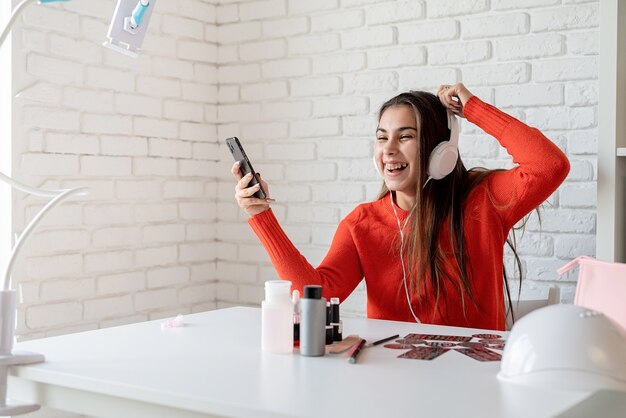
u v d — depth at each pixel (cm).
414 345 156
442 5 286
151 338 164
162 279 321
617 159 211
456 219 213
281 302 150
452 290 210
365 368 134
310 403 111
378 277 220
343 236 227
